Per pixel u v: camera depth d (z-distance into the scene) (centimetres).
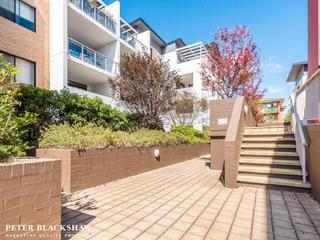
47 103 587
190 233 268
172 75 969
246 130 713
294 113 587
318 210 345
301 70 1370
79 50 1186
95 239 250
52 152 475
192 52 2144
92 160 508
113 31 1416
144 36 1941
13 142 277
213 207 361
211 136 757
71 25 1235
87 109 723
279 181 466
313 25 669
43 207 205
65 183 454
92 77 1354
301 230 276
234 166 491
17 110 493
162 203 383
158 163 803
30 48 979
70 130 539
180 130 1252
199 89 1791
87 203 382
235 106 648
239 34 1003
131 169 648
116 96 1030
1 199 169
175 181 571
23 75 949
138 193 450
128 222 300
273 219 310
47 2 1076
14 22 922
